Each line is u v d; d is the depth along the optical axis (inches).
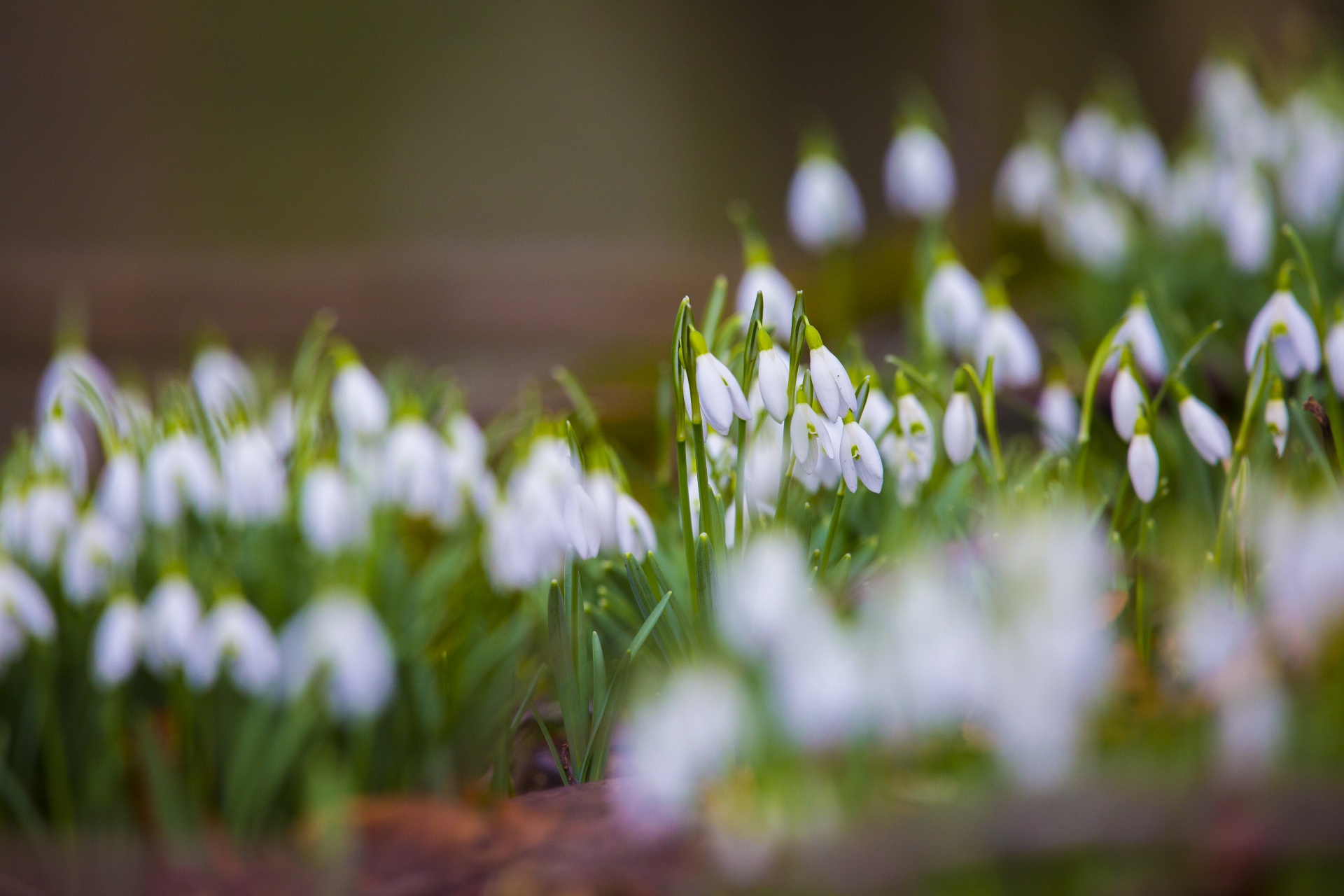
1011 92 131.3
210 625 42.0
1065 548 39.3
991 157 90.2
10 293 120.4
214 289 122.3
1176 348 46.1
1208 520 43.1
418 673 43.4
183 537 45.3
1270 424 40.9
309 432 45.8
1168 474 44.3
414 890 38.1
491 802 39.7
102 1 133.0
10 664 43.9
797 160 143.3
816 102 143.3
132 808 43.0
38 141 132.6
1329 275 52.4
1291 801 36.7
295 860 39.1
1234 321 52.5
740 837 37.5
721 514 40.7
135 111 134.1
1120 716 38.4
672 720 38.5
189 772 42.7
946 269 46.2
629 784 39.1
